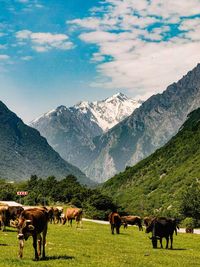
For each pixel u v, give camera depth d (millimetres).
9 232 49469
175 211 182625
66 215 67188
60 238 47562
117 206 185000
